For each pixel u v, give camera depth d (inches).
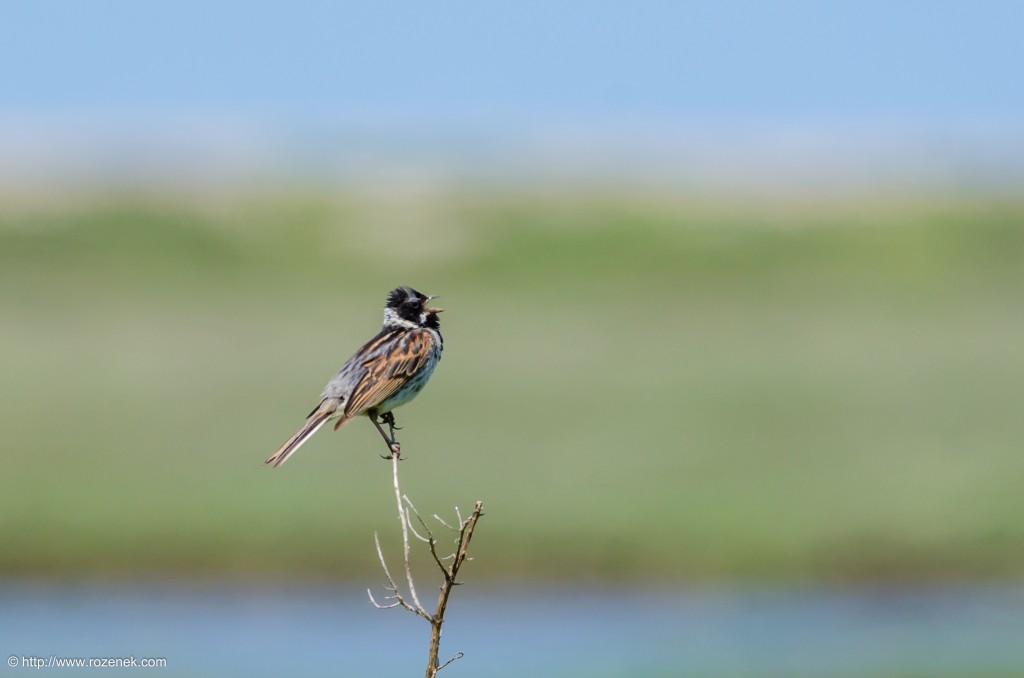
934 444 1301.7
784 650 841.5
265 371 1642.5
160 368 1648.6
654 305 2151.8
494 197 2928.2
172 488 1141.1
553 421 1397.6
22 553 1018.7
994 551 1034.1
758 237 2559.1
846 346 1818.4
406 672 797.9
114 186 3053.6
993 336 1872.5
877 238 2541.8
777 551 1032.8
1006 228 2576.3
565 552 1026.7
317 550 1024.2
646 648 848.3
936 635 877.2
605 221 2625.5
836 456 1259.2
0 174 3302.2
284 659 820.0
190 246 2444.6
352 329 1942.7
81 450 1256.2
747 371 1659.7
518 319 2039.9
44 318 1931.6
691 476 1189.1
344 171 3737.7
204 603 952.9
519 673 798.5
